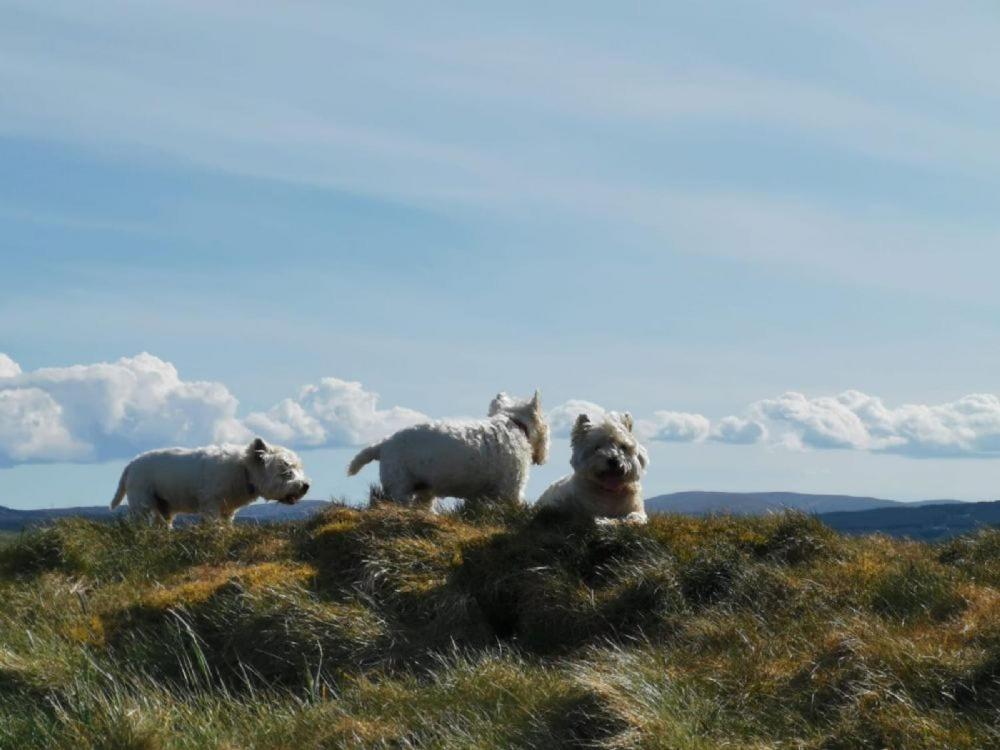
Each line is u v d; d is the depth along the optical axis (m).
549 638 2.87
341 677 2.77
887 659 2.29
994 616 2.45
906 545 3.14
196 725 2.40
